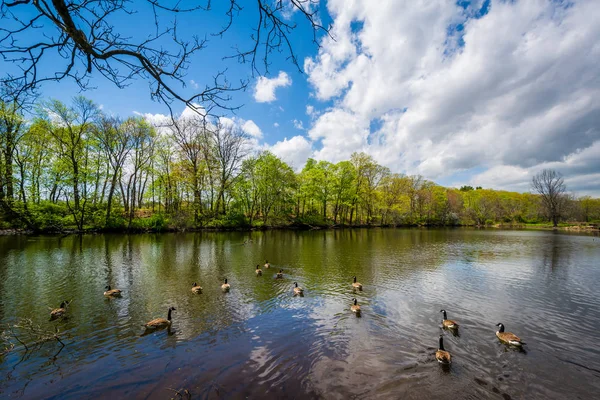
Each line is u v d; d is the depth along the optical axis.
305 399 7.02
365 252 30.41
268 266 21.95
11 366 8.43
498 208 104.25
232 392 7.26
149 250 29.00
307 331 10.94
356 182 77.31
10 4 3.26
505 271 21.88
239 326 11.34
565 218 98.06
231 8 3.85
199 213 53.22
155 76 3.94
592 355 9.48
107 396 7.09
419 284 17.89
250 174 60.19
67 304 13.23
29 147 39.84
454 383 7.83
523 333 11.11
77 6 3.54
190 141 37.91
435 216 97.38
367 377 8.01
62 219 41.28
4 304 13.54
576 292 16.53
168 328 11.11
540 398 7.32
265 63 4.24
